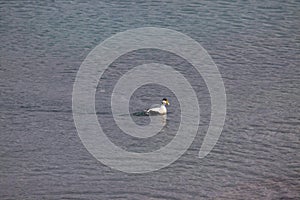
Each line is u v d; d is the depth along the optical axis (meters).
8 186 161.75
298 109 199.50
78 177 166.50
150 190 161.00
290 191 160.50
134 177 166.88
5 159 173.75
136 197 158.00
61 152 177.62
